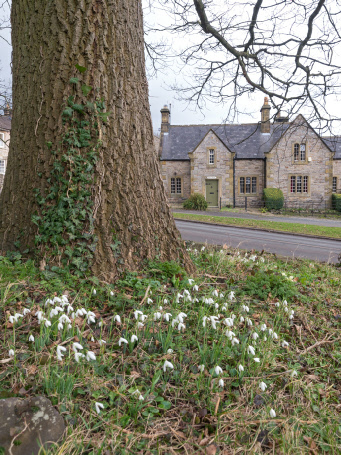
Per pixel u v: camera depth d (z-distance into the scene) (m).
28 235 3.68
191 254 5.48
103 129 3.75
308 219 25.06
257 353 2.87
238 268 5.18
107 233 3.71
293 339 3.39
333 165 34.75
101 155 3.72
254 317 3.58
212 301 3.24
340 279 6.06
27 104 3.80
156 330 2.89
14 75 3.99
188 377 2.44
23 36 3.86
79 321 2.83
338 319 4.18
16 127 3.90
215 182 32.66
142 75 4.22
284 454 1.92
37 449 1.67
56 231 3.53
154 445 1.87
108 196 3.75
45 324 2.35
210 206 32.75
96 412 1.96
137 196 3.96
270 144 32.78
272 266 6.12
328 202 31.67
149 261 4.00
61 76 3.66
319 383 2.77
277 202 30.17
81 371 2.22
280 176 31.86
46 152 3.69
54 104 3.67
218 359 2.66
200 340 2.93
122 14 3.90
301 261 7.48
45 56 3.70
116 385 2.23
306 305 4.32
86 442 1.80
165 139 35.38
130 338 2.65
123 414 2.03
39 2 3.74
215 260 5.36
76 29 3.65
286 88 9.08
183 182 33.75
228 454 1.87
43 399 1.85
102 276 3.59
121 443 1.83
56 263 3.51
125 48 3.94
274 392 2.48
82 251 3.56
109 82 3.80
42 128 3.70
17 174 3.83
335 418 2.36
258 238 14.08
